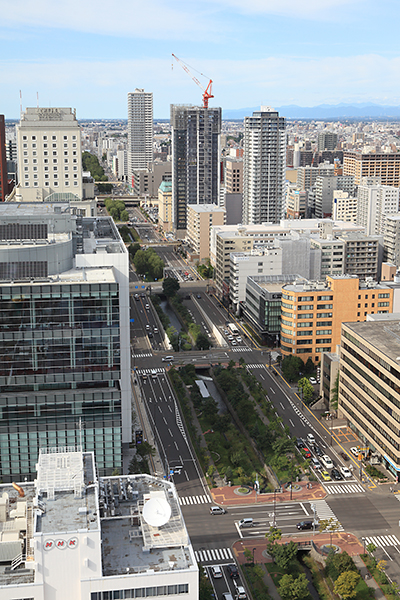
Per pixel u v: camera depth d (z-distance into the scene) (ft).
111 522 409.28
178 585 366.22
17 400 603.67
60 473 401.08
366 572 554.46
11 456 619.26
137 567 369.91
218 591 527.81
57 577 355.56
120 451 634.84
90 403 614.75
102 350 604.90
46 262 607.37
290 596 517.14
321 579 553.23
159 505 398.83
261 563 565.94
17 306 581.53
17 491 430.20
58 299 585.22
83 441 626.64
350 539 597.52
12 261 609.01
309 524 611.06
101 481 443.32
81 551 355.15
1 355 592.60
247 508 646.33
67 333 595.47
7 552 372.99
